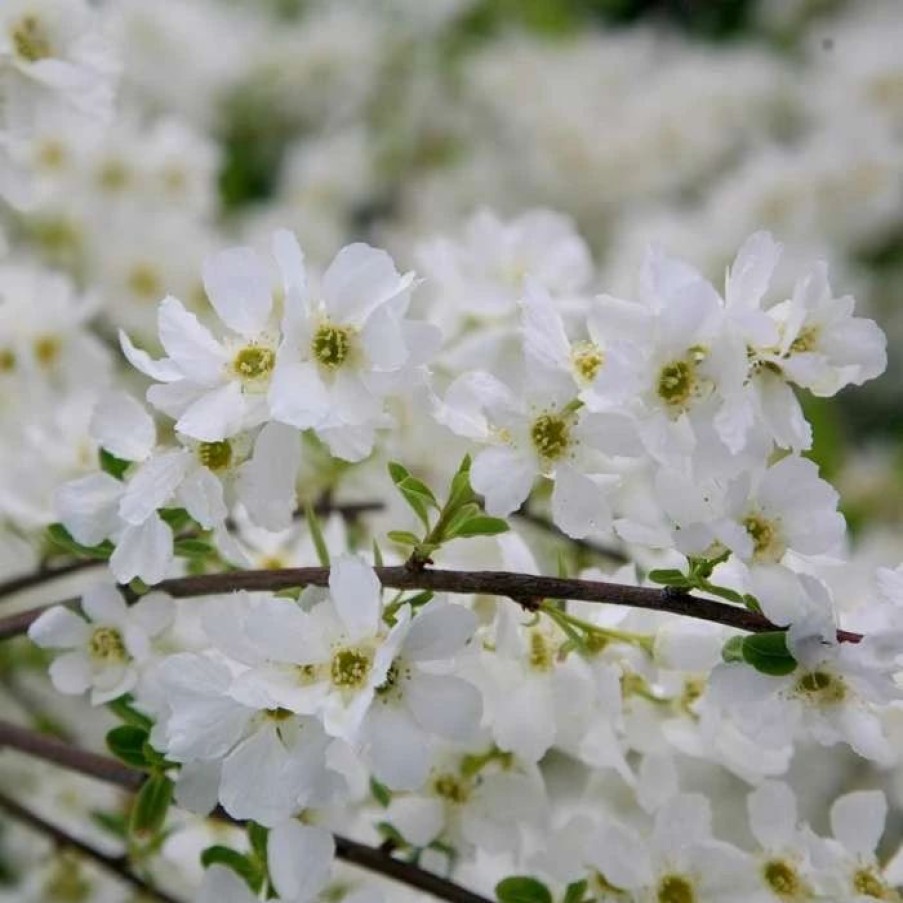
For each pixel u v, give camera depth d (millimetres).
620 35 1683
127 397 761
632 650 769
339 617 726
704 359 724
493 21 1644
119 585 792
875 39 1481
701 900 768
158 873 872
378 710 727
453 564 784
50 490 856
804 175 1367
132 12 1393
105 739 775
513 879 784
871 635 717
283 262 733
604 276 1359
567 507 743
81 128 899
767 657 725
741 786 942
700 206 1552
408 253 1427
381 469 861
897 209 1396
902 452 1277
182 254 1095
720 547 729
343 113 1557
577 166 1520
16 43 859
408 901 812
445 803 796
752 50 1643
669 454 726
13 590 854
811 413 1140
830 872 772
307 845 737
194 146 1140
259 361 740
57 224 1085
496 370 799
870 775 1005
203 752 730
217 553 794
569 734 782
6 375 948
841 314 732
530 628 778
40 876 915
